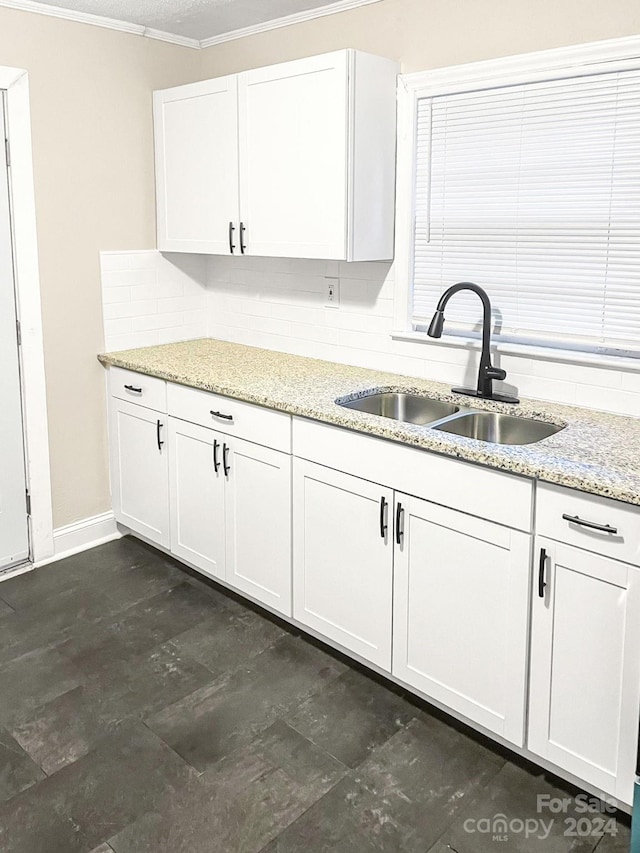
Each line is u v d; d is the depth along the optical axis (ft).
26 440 11.01
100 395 11.77
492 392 9.07
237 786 6.98
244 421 9.32
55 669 8.77
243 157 10.27
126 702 8.19
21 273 10.53
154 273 12.16
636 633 6.10
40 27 10.22
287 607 9.32
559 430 8.07
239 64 11.55
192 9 10.35
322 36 10.30
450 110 9.12
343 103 8.91
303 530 8.86
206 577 11.03
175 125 11.22
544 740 6.91
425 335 9.80
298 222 9.75
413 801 6.81
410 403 9.52
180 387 10.22
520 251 8.82
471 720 7.73
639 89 7.59
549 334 8.75
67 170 10.81
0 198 10.18
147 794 6.89
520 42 8.39
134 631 9.57
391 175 9.67
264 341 12.12
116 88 11.17
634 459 6.69
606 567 6.19
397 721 7.90
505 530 6.85
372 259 9.64
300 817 6.63
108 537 12.26
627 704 6.26
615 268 8.09
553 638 6.66
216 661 8.93
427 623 7.70
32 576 11.02
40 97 10.36
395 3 9.41
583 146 8.09
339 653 9.13
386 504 7.85
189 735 7.67
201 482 10.23
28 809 6.72
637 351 8.14
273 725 7.83
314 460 8.53
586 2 7.83
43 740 7.59
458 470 7.13
